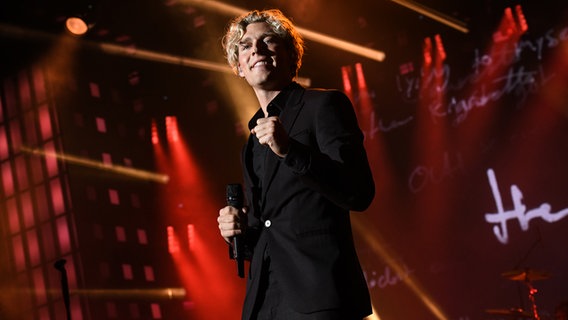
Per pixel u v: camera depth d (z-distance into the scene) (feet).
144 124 33.17
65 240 28.19
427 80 33.96
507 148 32.37
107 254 29.19
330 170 4.96
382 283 33.76
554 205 31.27
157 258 31.73
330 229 5.31
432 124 33.83
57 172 28.63
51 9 27.02
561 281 30.58
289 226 5.34
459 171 33.14
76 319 27.43
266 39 6.25
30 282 28.19
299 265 5.18
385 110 34.63
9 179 29.32
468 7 32.50
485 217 32.50
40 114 29.17
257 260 5.52
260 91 6.29
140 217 31.55
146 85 33.06
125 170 31.50
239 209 6.02
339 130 5.36
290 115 5.70
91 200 29.25
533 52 32.12
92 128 30.37
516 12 32.37
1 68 29.55
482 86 32.99
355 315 5.11
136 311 29.76
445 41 33.60
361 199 5.11
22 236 28.73
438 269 33.04
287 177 5.46
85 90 30.53
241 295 33.65
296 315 5.16
